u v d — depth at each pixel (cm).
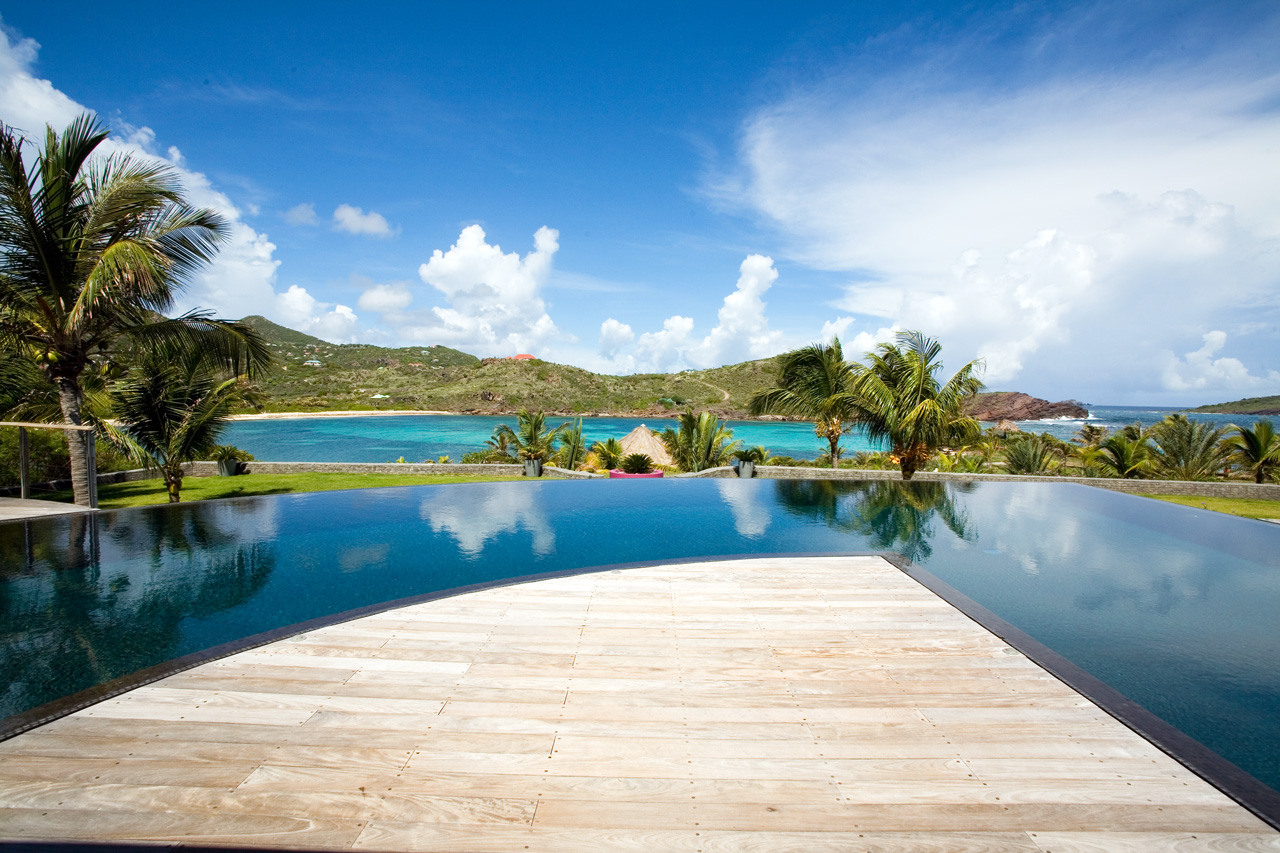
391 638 297
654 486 1016
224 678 251
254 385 1029
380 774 187
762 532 680
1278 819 167
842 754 200
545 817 169
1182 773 190
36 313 737
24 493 808
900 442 1055
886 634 308
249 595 459
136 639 371
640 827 166
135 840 158
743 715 226
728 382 9962
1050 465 1573
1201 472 1456
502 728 215
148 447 941
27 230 672
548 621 324
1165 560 571
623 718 223
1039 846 160
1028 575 520
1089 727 218
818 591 380
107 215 718
